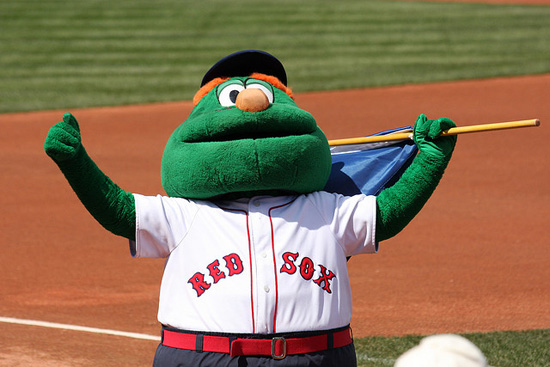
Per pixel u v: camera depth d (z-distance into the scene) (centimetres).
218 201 880
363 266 1903
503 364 1311
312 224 872
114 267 1914
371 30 6084
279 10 6962
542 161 2934
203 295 834
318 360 834
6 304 1652
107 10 6831
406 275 1830
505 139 3262
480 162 2944
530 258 1941
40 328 1505
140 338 1466
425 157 892
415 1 7575
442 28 6116
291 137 848
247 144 831
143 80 4628
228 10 6962
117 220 846
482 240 2092
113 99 4178
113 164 2986
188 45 5622
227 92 915
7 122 3722
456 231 2177
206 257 844
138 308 1638
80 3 7081
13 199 2547
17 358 1345
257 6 7181
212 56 5278
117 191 852
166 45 5622
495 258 1945
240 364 817
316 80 4531
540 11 6800
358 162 1002
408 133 1002
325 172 890
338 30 6106
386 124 3550
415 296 1691
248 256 838
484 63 4875
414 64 4916
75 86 4481
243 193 873
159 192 2600
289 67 4912
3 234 2180
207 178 841
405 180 898
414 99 4044
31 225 2270
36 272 1870
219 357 821
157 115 3850
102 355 1370
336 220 885
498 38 5691
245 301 823
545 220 2262
